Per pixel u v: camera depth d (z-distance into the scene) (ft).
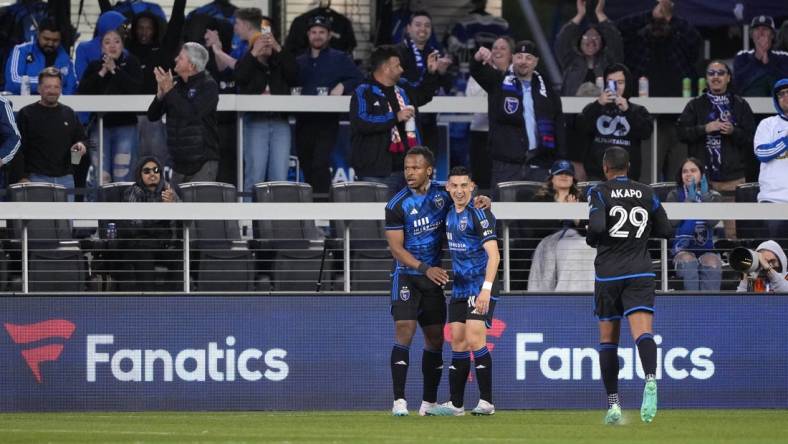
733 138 157.17
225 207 129.08
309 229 137.80
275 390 129.18
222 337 128.88
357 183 142.31
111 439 88.53
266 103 155.84
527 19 200.44
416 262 108.47
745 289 135.33
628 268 99.91
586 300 131.44
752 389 132.67
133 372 128.36
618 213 99.91
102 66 161.07
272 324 129.39
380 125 145.48
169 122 150.20
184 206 128.88
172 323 128.57
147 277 132.67
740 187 152.66
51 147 148.46
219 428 100.01
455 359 111.86
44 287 131.95
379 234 137.69
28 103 157.17
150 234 132.46
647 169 167.32
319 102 156.76
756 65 173.17
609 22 170.60
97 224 142.51
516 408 130.52
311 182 160.25
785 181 144.66
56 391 127.65
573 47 171.63
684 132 158.30
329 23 164.66
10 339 127.34
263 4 197.77
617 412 101.76
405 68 164.35
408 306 110.22
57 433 94.79
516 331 130.72
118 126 160.56
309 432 94.02
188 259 130.21
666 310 132.05
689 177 144.05
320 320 129.70
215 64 166.50
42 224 133.59
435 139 165.99
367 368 129.80
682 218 133.90
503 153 153.17
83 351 127.95
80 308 128.06
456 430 95.35
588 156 157.58
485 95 169.78
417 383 129.90
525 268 135.74
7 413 126.41
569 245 134.00
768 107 165.07
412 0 193.26
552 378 131.03
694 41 176.86
